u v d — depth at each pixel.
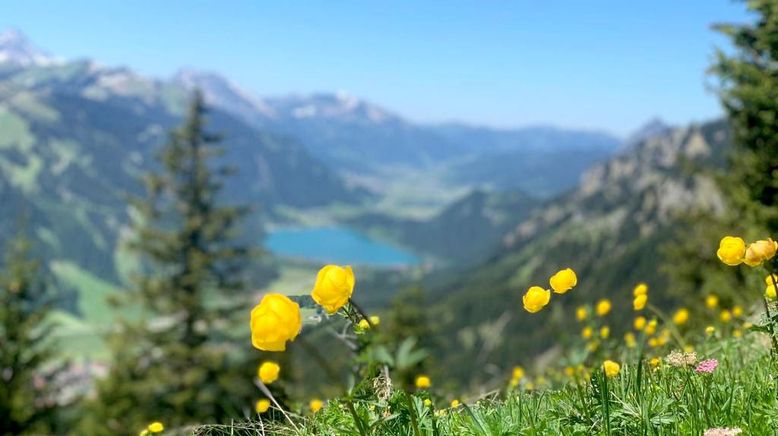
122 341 29.19
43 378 28.98
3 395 27.14
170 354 27.58
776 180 15.30
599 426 2.43
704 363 2.64
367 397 2.57
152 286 31.64
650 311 5.64
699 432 2.34
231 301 31.47
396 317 28.48
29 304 29.91
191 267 31.91
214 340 29.41
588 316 3.44
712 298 7.83
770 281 3.24
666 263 21.14
